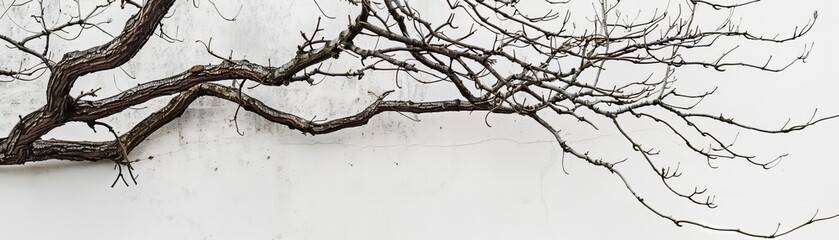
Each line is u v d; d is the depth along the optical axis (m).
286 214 3.95
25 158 3.79
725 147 3.74
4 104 3.95
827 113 4.01
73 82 3.55
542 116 4.04
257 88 4.02
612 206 3.98
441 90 4.03
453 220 3.96
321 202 3.96
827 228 3.97
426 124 4.02
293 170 3.98
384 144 4.01
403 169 3.99
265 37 4.05
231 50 3.94
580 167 3.99
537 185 3.98
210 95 3.94
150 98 3.78
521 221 3.96
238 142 3.99
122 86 3.99
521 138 4.02
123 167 3.94
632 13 4.07
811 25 3.91
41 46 4.00
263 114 3.93
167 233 3.91
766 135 4.01
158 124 3.89
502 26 4.07
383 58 3.38
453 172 3.99
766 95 4.03
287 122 3.92
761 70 4.04
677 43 3.77
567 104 4.04
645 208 3.98
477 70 4.04
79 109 3.69
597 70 4.04
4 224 3.85
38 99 3.96
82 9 4.04
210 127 3.99
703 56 4.04
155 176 3.95
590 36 3.63
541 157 4.00
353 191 3.97
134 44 3.42
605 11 3.78
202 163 3.97
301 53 3.55
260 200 3.96
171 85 3.77
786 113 4.01
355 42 4.05
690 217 3.97
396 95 4.03
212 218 3.93
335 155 4.00
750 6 4.06
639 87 4.02
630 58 3.58
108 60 3.43
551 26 4.07
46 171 3.91
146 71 4.00
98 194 3.91
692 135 4.02
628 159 4.00
